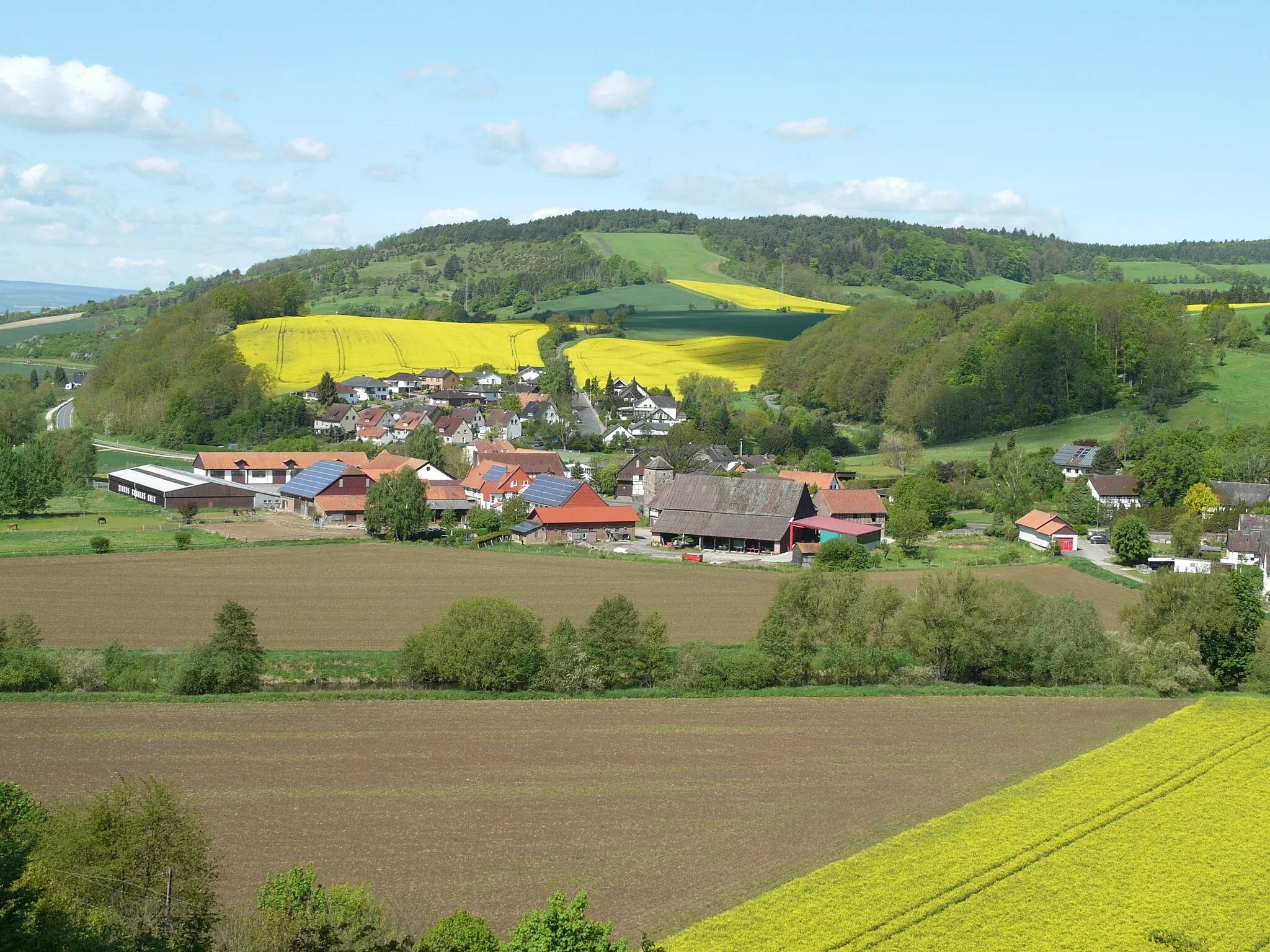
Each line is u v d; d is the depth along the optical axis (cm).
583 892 3491
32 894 3338
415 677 7300
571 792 5362
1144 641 7925
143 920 3575
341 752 5844
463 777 5528
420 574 10631
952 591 7912
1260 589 10738
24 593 9388
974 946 3994
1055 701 7188
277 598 9438
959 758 5994
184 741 5956
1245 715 6806
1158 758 5956
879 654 7575
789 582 7869
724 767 5778
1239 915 4247
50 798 5084
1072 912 4244
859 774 5719
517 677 7112
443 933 3450
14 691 6806
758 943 3953
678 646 8112
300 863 4481
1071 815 5147
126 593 9488
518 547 12488
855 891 4362
